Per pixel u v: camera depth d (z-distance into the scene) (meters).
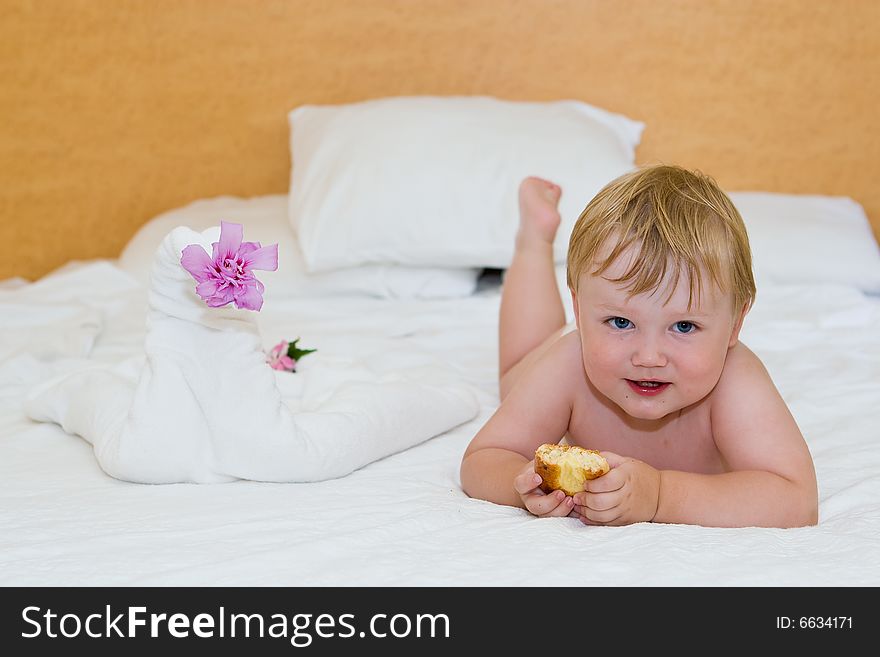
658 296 0.97
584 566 0.85
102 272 2.25
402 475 1.19
